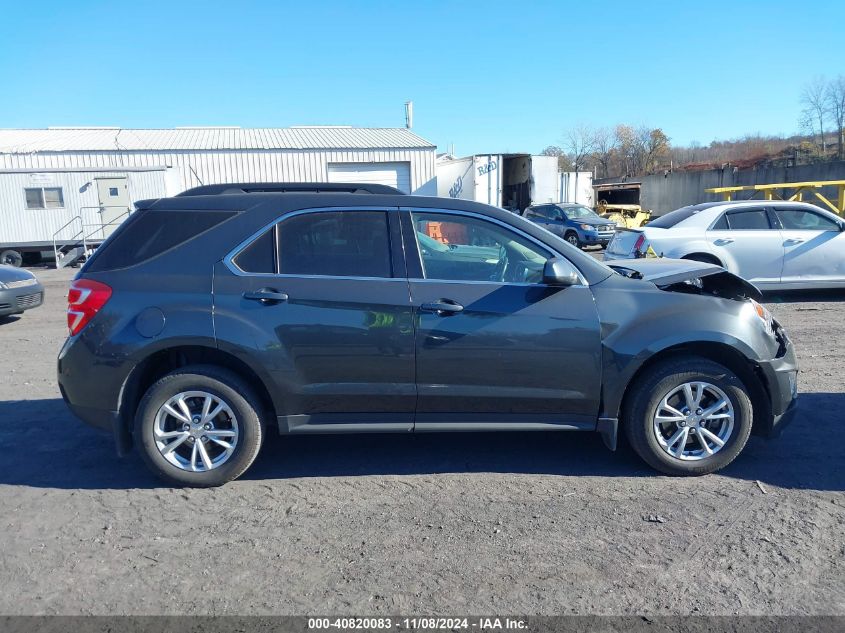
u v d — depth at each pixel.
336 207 4.20
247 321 3.99
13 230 21.06
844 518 3.69
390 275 4.11
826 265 10.35
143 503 3.98
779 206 10.55
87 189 21.34
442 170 28.12
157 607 2.96
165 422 4.12
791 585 3.08
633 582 3.12
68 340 4.14
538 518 3.74
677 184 37.50
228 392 4.06
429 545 3.47
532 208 24.80
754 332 4.19
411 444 4.92
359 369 4.06
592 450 4.75
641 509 3.83
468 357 4.06
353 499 4.01
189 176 25.69
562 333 4.07
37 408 5.81
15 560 3.35
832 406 5.54
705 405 4.27
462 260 4.20
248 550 3.44
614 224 22.94
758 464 4.44
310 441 5.00
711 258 10.19
